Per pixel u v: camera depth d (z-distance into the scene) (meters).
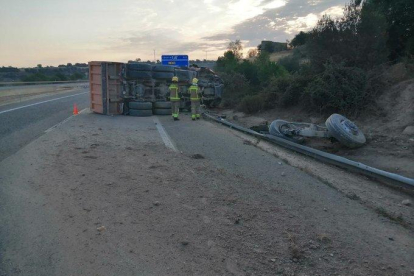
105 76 16.11
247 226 4.46
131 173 6.34
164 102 17.59
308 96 15.63
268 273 3.53
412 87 12.87
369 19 15.68
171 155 8.03
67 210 4.66
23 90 33.66
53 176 6.03
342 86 13.75
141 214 4.62
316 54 16.77
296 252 3.88
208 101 21.66
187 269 3.53
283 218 4.79
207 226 4.38
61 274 3.36
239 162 8.06
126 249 3.81
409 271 3.77
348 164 8.46
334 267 3.72
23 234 4.05
